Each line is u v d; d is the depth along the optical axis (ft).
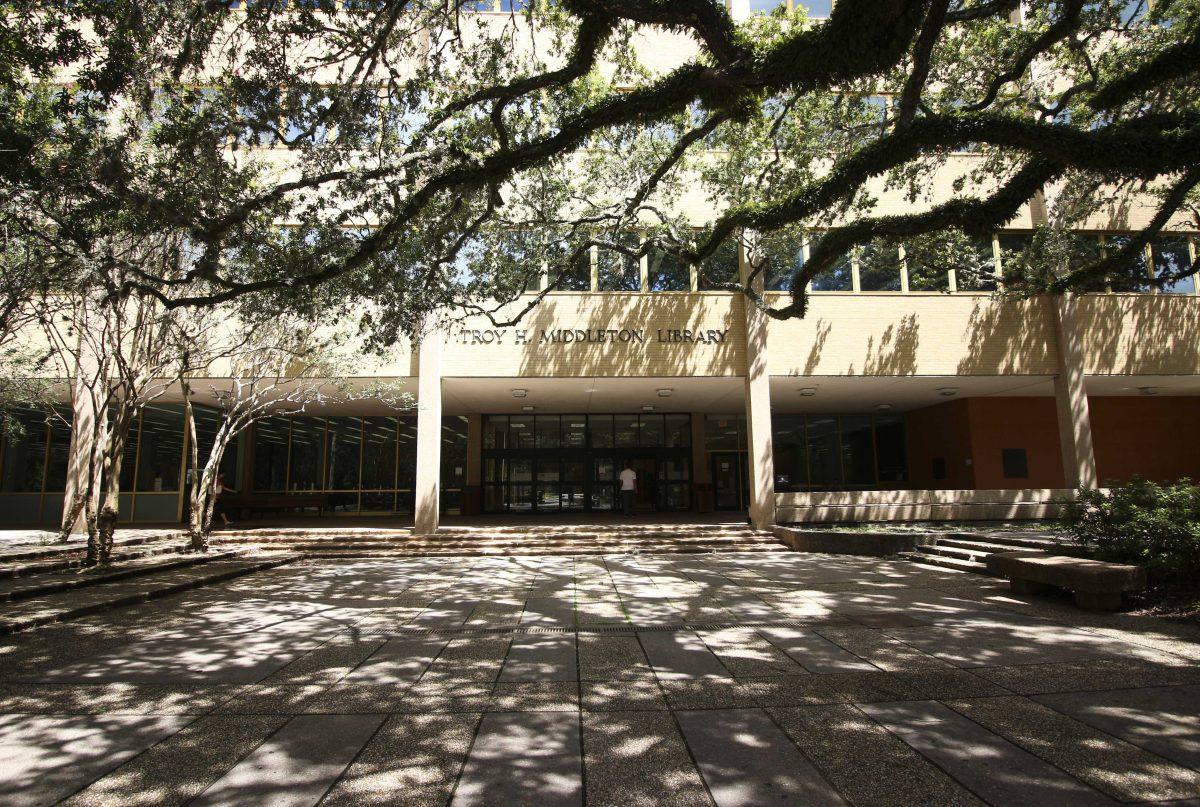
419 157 25.31
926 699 15.75
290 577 36.88
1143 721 14.01
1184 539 25.55
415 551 47.37
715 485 73.00
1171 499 27.32
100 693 16.84
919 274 53.83
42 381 44.55
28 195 23.91
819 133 39.63
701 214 53.06
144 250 34.50
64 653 20.75
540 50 50.37
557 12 31.40
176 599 30.35
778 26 36.88
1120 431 64.90
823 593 30.30
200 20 23.65
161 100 30.01
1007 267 47.47
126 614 26.84
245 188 28.84
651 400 63.87
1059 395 53.47
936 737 13.47
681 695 16.38
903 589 30.99
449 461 71.72
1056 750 12.68
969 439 63.26
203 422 67.10
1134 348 54.03
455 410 70.49
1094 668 17.84
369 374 51.78
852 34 18.37
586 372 51.72
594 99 34.63
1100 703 15.14
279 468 70.59
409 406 52.75
